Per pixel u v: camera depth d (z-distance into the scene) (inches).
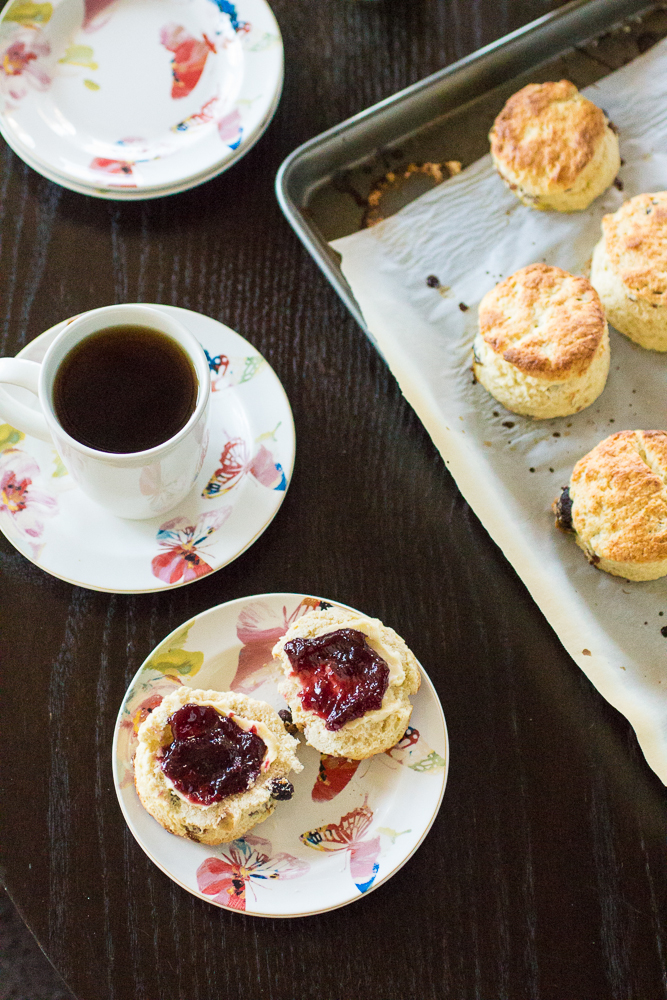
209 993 28.0
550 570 31.1
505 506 31.5
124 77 33.2
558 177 33.1
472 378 32.6
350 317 32.3
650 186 34.1
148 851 27.8
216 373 30.7
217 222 32.7
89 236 32.3
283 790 28.3
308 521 30.8
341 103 34.0
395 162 33.8
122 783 28.0
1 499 29.5
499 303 32.3
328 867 28.1
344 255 33.0
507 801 29.4
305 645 28.9
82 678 29.5
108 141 32.7
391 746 28.8
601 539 30.8
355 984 28.2
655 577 31.1
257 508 30.0
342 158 33.5
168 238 32.5
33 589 29.9
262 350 31.9
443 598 30.6
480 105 34.4
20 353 29.9
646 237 32.7
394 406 31.8
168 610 29.9
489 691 30.0
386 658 29.1
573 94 33.6
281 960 28.3
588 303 32.2
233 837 28.0
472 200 33.7
